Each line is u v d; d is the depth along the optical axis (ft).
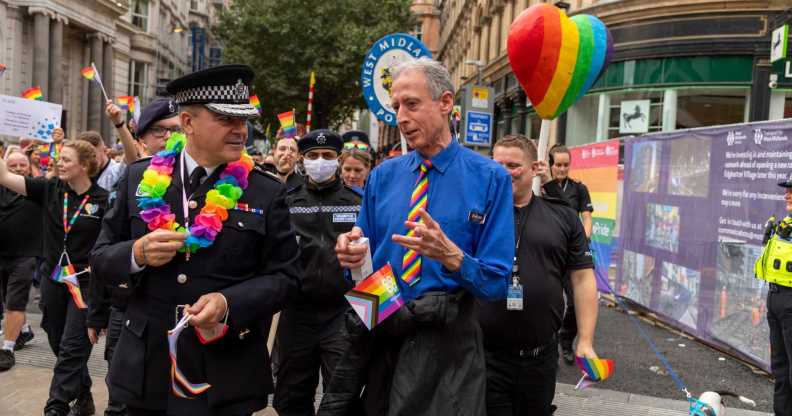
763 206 19.81
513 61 13.64
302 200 13.12
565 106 13.70
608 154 31.63
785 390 14.93
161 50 142.82
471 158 7.93
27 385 16.76
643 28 47.96
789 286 14.67
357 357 8.14
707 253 22.81
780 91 43.21
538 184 13.60
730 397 17.46
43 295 15.37
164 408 7.89
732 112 45.73
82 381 14.42
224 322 7.64
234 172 8.18
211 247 7.91
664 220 26.05
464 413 7.43
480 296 7.43
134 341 8.01
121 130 15.57
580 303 10.93
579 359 10.59
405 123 7.71
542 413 10.50
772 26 42.83
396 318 7.58
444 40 155.63
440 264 7.72
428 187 7.86
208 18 178.40
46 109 21.95
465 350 7.68
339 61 94.43
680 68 46.44
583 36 13.30
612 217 30.99
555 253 10.59
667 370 19.69
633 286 28.71
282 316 12.80
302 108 98.99
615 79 50.31
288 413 12.77
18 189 15.07
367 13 100.17
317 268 12.38
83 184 14.94
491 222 7.70
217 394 7.84
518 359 10.23
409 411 7.42
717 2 44.21
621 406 16.51
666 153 26.03
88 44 112.06
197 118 7.92
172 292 7.88
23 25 97.25
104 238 8.39
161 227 7.88
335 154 13.17
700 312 23.13
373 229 8.43
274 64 97.66
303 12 94.84
